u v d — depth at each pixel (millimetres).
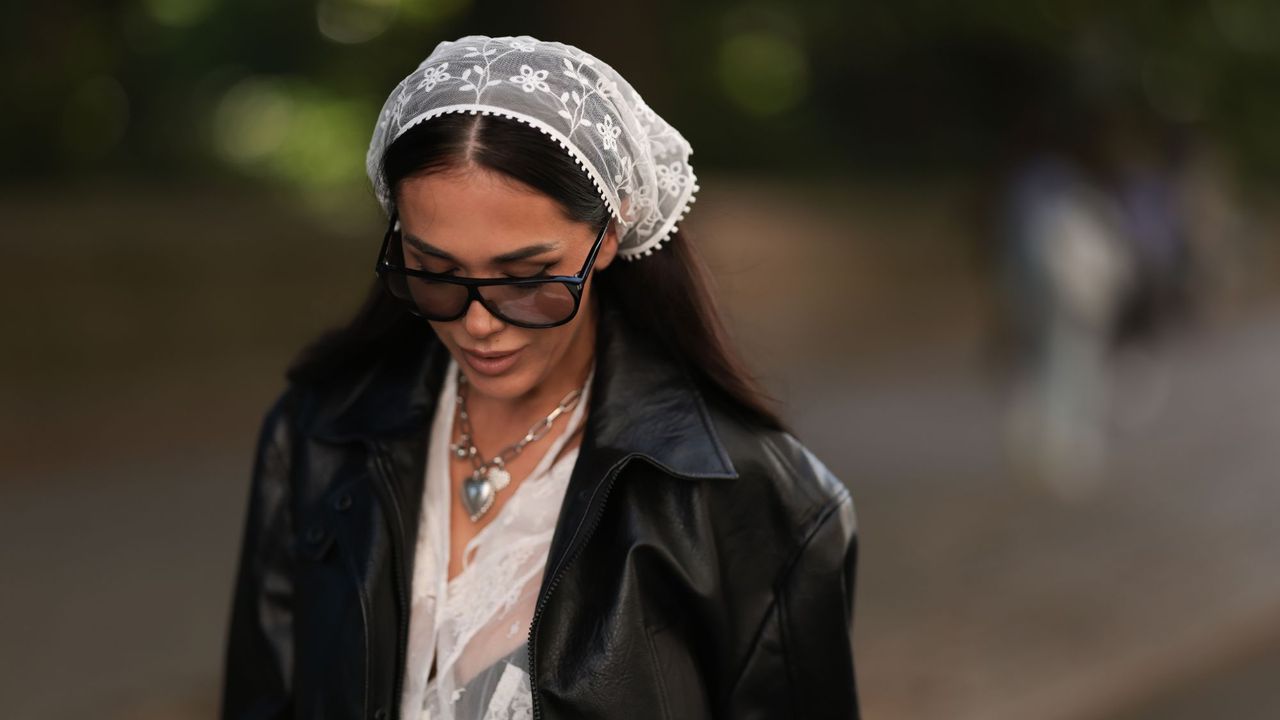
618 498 1806
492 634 1775
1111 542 6883
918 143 20312
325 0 16469
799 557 1838
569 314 1642
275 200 12961
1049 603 5961
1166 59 17641
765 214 13844
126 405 8781
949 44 18938
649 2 12250
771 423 1874
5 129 12516
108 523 6965
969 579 6262
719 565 1811
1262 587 6258
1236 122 19938
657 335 1880
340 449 1935
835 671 1859
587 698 1715
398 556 1825
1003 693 4977
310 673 1849
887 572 6348
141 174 13953
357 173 16422
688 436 1803
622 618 1739
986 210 8062
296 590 1906
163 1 15078
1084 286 7551
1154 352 9109
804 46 19344
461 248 1598
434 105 1578
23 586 5961
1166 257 7914
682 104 18391
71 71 13109
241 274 9977
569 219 1604
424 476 1886
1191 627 5746
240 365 9773
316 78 17141
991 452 8859
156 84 15031
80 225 9633
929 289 14844
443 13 16266
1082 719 4977
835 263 13742
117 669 5055
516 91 1575
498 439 1882
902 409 10336
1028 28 17203
